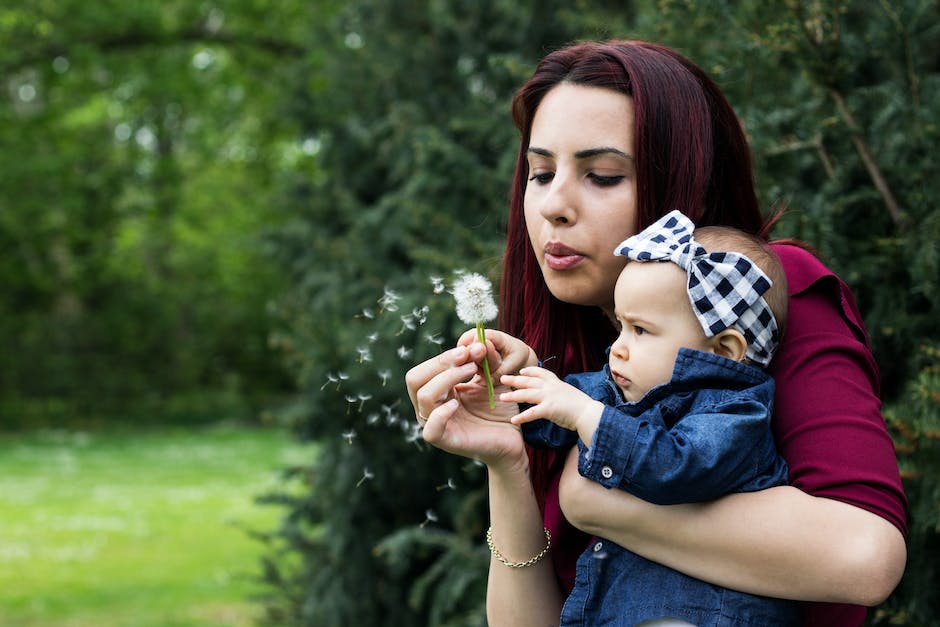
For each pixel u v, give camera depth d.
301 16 12.43
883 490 1.29
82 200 18.31
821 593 1.28
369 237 4.50
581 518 1.43
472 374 1.57
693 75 1.58
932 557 2.36
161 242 21.80
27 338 19.81
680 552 1.36
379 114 4.92
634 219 1.50
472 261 3.43
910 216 2.49
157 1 12.88
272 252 5.16
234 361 21.72
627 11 4.23
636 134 1.48
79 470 14.89
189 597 7.73
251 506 11.80
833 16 2.43
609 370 1.59
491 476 1.59
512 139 3.56
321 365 4.10
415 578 4.43
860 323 1.57
